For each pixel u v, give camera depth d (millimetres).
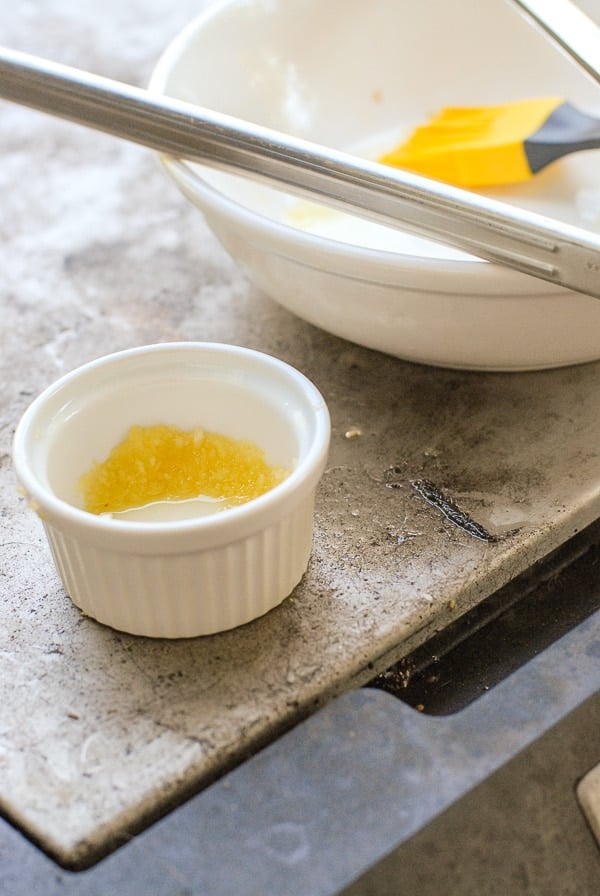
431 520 634
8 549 630
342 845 536
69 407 602
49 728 571
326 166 614
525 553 625
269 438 613
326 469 656
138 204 821
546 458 658
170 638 594
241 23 757
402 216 614
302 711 579
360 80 803
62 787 556
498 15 792
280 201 747
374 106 810
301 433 595
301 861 533
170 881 530
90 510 611
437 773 551
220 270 770
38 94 647
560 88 803
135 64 926
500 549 621
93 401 605
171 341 723
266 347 720
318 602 604
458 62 807
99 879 531
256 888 527
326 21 783
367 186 613
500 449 663
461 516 635
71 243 790
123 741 566
